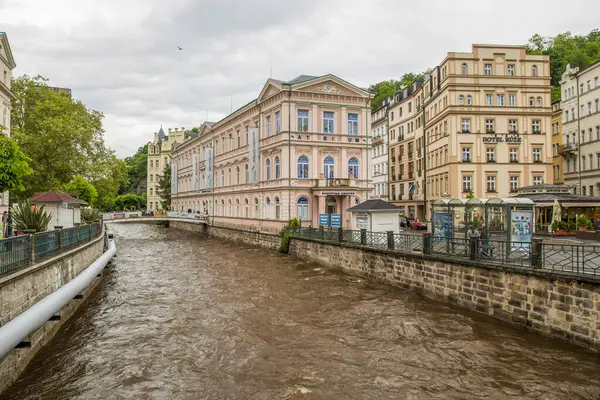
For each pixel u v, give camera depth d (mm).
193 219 57781
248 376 9961
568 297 11203
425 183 50000
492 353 11008
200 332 13133
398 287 18734
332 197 37375
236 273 23688
